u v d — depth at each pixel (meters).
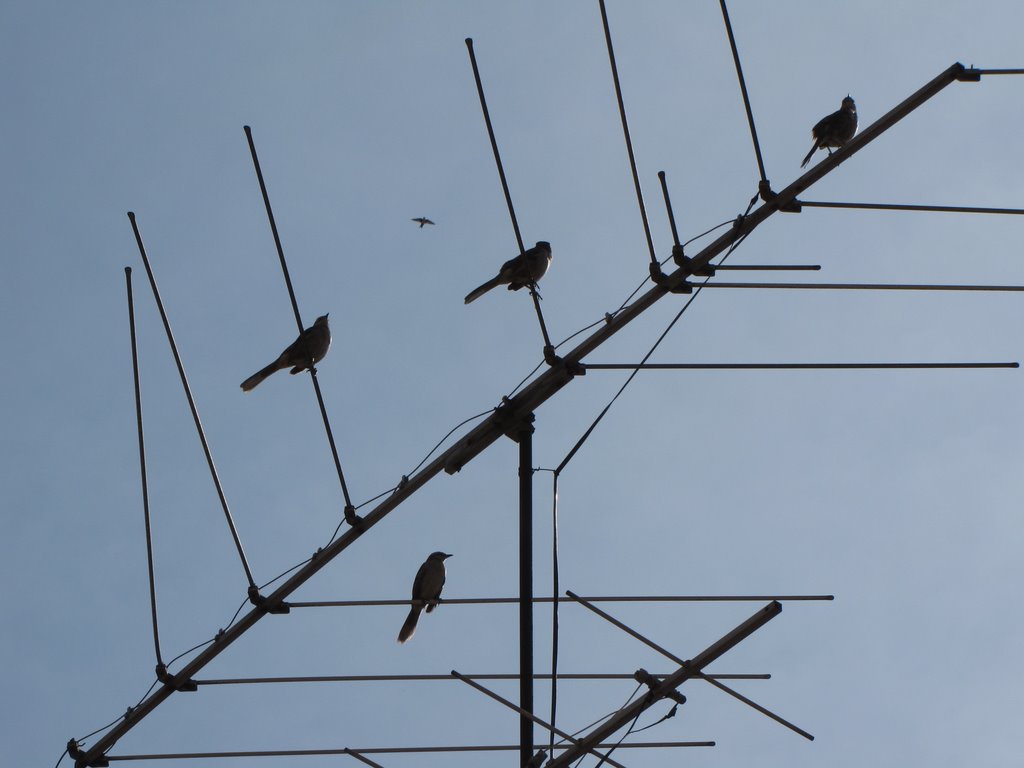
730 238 10.52
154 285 11.86
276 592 11.24
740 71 10.82
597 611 10.48
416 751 11.17
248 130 11.86
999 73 10.22
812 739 10.26
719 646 9.86
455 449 10.73
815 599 10.63
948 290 11.05
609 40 10.94
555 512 10.62
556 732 9.98
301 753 11.34
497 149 11.09
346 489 11.27
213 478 11.60
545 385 10.55
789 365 10.94
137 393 11.66
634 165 10.74
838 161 10.45
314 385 11.61
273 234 11.84
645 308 10.53
